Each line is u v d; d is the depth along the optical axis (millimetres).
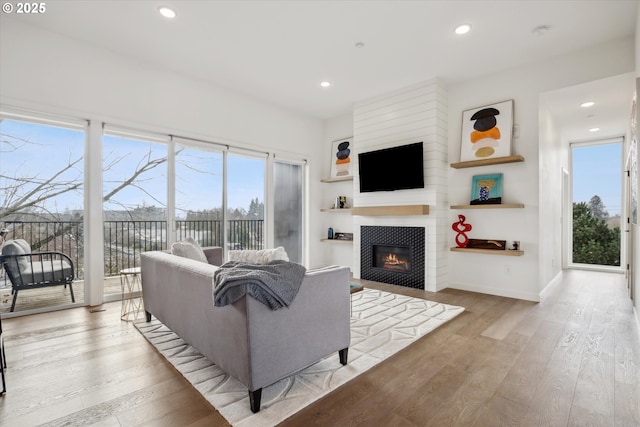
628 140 4543
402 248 4699
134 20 3080
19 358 2273
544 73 3775
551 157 4535
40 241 3352
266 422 1597
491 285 4168
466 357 2330
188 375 2029
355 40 3402
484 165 4156
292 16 2996
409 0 2758
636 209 2869
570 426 1572
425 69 4051
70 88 3393
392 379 2020
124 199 3910
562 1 2742
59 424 1576
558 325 2994
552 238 4656
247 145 4988
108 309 3439
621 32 3209
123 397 1805
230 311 1742
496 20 3029
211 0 2775
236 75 4273
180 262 2357
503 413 1677
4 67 3041
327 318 2031
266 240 5312
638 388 1905
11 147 3193
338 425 1587
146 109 3930
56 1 2793
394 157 4582
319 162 6141
